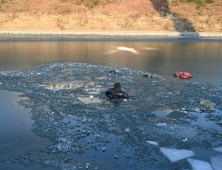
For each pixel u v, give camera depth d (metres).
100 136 4.18
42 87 7.27
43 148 3.75
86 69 10.33
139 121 4.87
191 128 4.60
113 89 6.47
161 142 4.04
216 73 9.83
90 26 40.59
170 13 44.28
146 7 44.72
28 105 5.68
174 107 5.70
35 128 4.46
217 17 42.91
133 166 3.32
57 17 40.97
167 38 33.12
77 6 43.31
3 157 3.47
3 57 13.59
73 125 4.61
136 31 39.41
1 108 5.45
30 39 27.33
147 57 14.71
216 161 3.50
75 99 6.17
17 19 40.41
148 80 8.41
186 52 17.73
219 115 5.25
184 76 8.84
